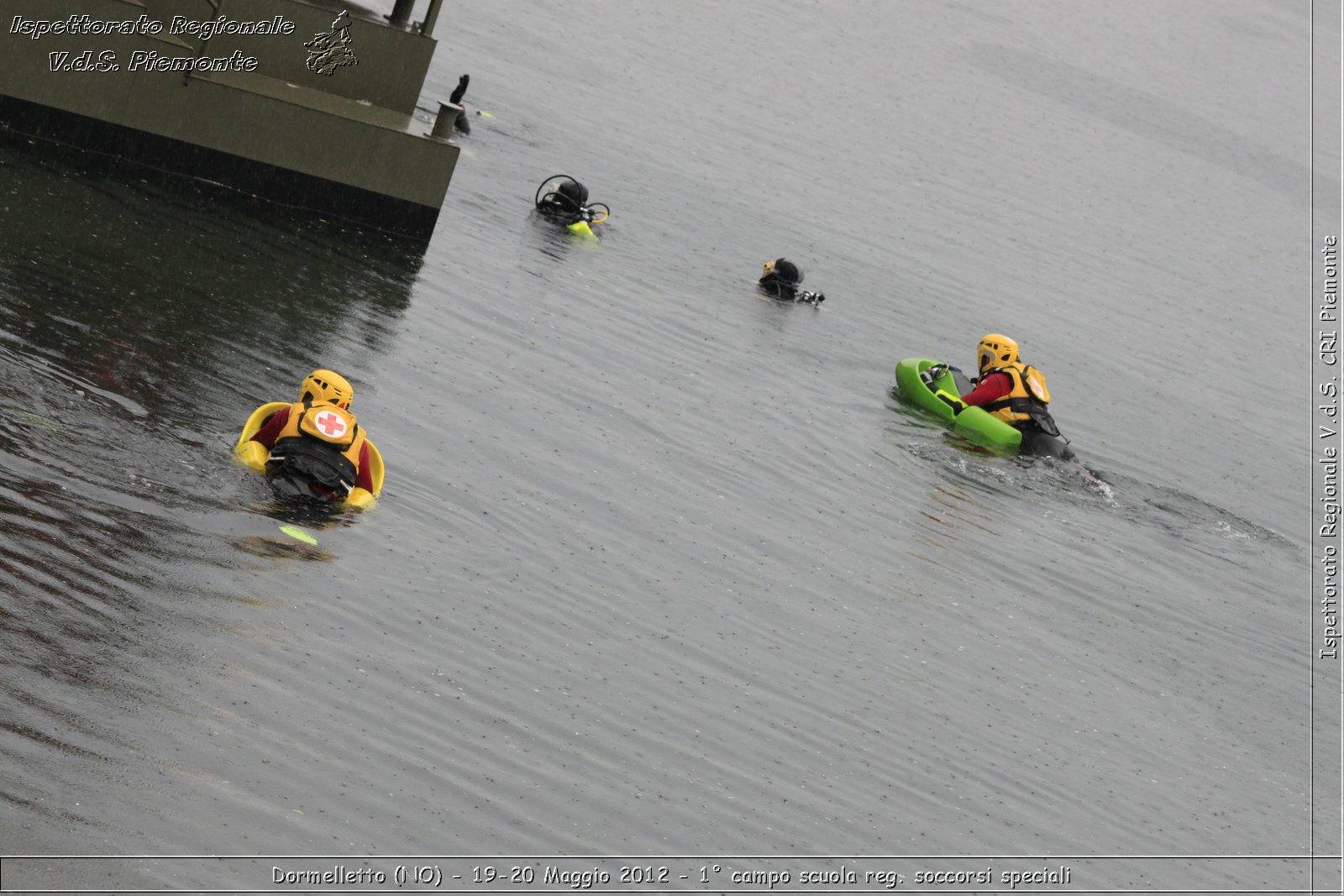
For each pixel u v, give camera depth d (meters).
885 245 47.78
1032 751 17.44
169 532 15.04
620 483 21.52
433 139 30.00
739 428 26.05
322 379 17.64
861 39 96.19
